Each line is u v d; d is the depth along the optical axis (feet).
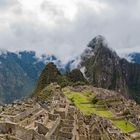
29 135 247.91
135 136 545.03
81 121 421.59
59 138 294.87
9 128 252.01
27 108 402.72
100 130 429.79
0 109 418.92
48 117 343.87
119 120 643.45
